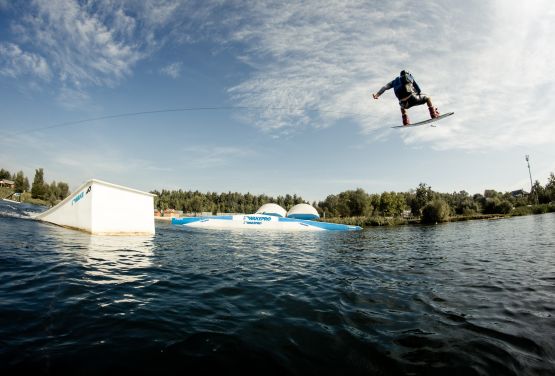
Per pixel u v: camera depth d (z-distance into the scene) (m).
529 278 8.39
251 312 5.27
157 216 63.25
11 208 29.02
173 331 4.26
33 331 3.95
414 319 5.15
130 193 15.92
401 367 3.55
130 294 5.82
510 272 9.22
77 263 8.02
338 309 5.60
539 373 3.49
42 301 5.04
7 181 98.62
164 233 20.19
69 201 16.55
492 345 4.16
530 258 11.88
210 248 13.63
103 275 7.07
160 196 99.69
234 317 4.98
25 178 86.12
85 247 10.75
